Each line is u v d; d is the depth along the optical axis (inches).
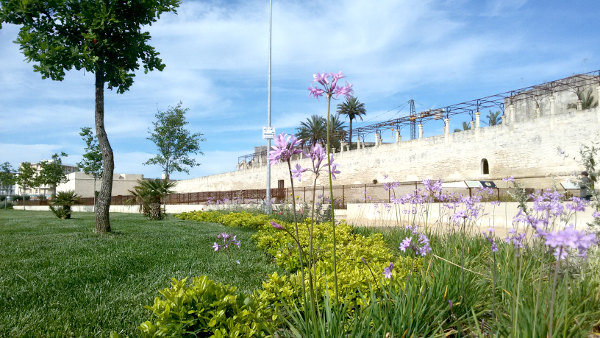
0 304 181.8
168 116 1635.1
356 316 116.7
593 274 158.1
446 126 1293.1
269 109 1026.7
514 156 1083.9
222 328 118.1
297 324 122.9
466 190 1006.4
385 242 339.3
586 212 422.9
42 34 390.6
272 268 264.8
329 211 617.9
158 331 118.6
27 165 2598.4
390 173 1470.2
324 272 166.2
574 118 957.2
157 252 320.8
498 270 177.8
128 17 433.1
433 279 151.7
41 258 286.4
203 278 137.7
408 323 117.3
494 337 107.3
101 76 434.3
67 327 148.9
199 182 2652.6
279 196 1519.4
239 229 565.6
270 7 1077.1
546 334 102.3
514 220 146.9
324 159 105.9
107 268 252.1
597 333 127.3
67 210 922.7
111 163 446.3
